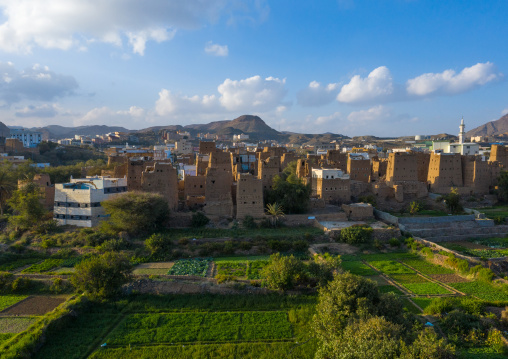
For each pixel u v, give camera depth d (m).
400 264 65.06
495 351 36.62
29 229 74.50
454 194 94.44
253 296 50.75
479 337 39.06
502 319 42.72
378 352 28.28
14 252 66.50
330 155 124.50
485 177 109.94
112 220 72.62
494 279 55.62
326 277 51.47
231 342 40.44
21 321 44.06
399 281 57.06
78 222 76.75
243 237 72.62
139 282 53.47
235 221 79.81
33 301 49.44
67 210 77.44
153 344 40.09
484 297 50.81
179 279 54.81
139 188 87.06
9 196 88.25
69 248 67.19
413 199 103.25
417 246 72.06
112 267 50.09
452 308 45.00
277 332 42.22
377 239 74.69
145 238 72.00
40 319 42.84
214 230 76.19
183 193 95.38
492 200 105.69
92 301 48.78
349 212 87.44
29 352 37.31
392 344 29.05
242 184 80.94
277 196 85.38
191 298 50.56
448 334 39.19
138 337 41.16
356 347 30.03
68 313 44.59
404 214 92.25
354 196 101.88
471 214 91.31
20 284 52.47
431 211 95.75
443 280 57.62
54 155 185.38
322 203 90.69
